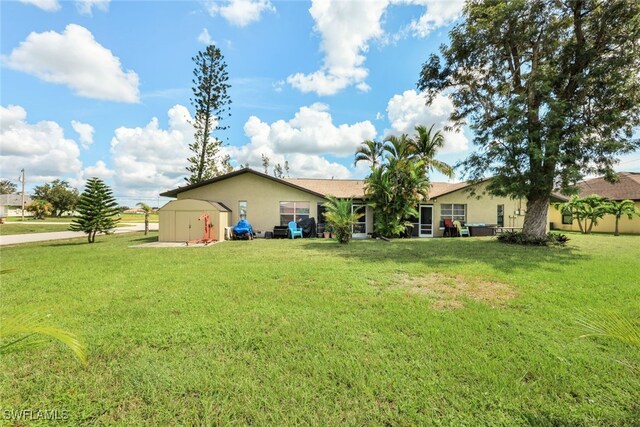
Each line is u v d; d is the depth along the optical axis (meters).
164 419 2.00
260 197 16.77
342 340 3.12
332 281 5.65
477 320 3.64
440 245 11.88
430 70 13.67
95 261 8.03
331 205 13.39
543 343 3.01
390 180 15.78
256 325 3.53
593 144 9.88
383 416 2.01
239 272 6.49
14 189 67.25
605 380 2.37
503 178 11.03
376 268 6.86
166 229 14.13
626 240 13.09
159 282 5.61
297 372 2.54
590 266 6.88
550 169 10.54
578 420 1.94
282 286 5.31
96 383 2.38
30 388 2.31
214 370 2.56
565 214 19.92
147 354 2.84
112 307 4.18
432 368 2.57
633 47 9.71
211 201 16.23
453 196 18.20
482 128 12.17
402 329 3.41
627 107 10.02
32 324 1.91
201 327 3.47
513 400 2.15
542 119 10.27
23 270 6.76
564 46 10.75
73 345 1.80
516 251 9.80
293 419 1.99
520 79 12.43
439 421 1.95
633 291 4.78
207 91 22.66
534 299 4.45
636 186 18.78
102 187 13.59
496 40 11.66
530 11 10.45
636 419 1.94
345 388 2.31
